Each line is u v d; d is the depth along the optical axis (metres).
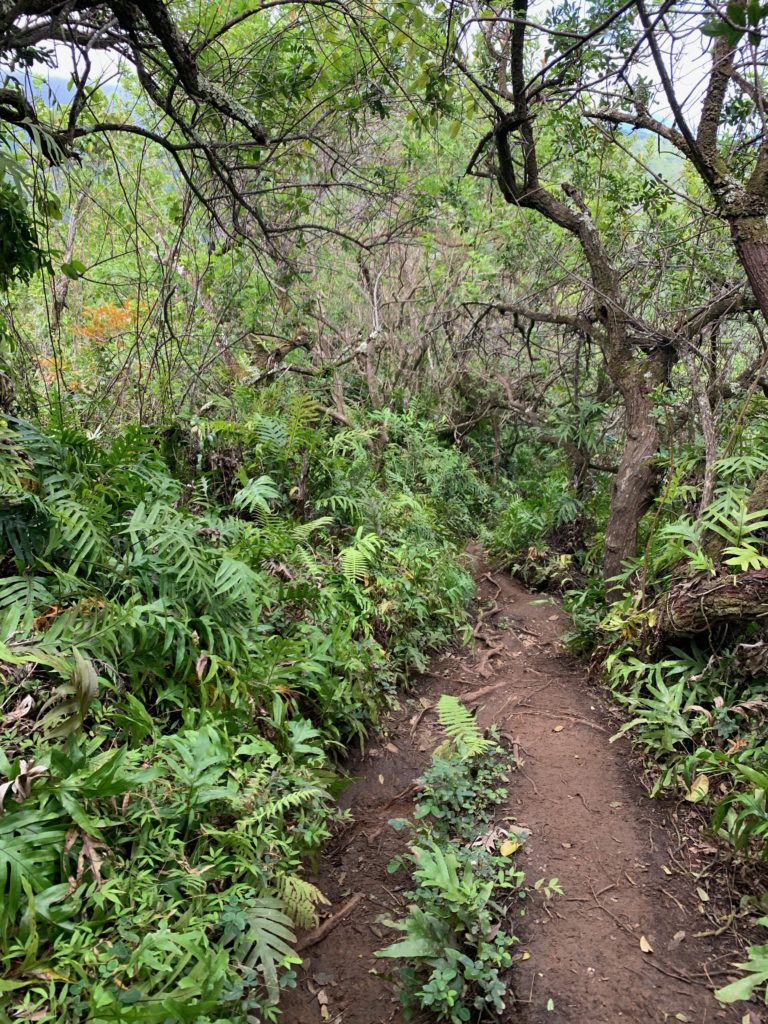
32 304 6.93
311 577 4.66
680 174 7.13
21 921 2.00
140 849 2.45
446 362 11.03
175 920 2.31
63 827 2.26
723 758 3.29
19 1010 1.83
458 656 5.50
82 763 2.38
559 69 4.89
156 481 4.27
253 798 2.83
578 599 5.98
